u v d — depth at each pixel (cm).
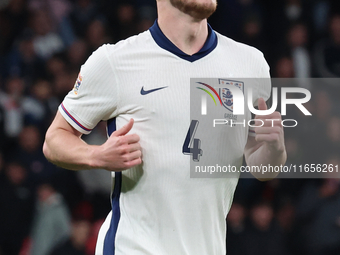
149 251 676
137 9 2570
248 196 1903
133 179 689
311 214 1792
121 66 679
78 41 2461
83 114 697
